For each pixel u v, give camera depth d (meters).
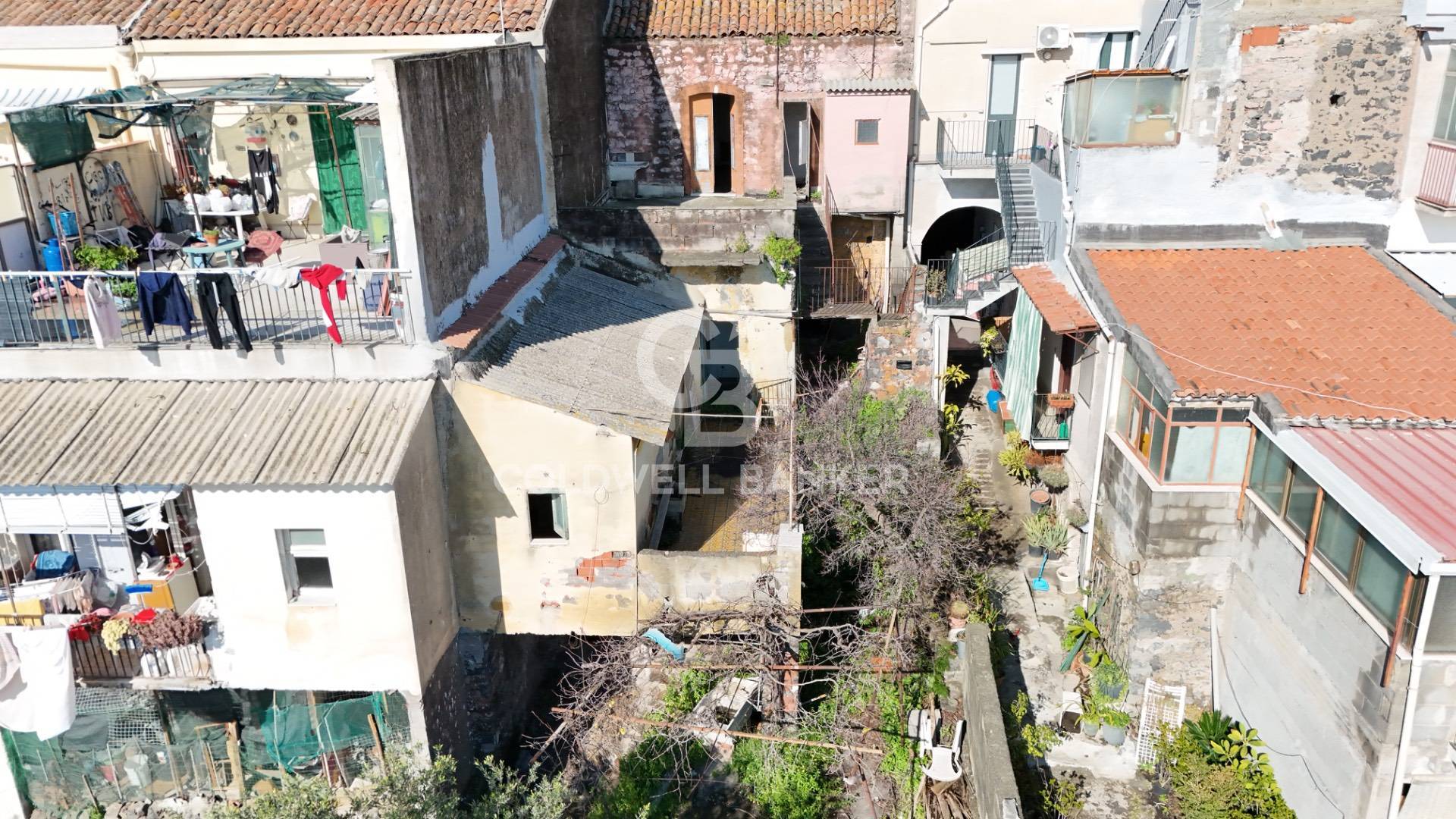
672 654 13.99
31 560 13.24
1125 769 14.69
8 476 11.81
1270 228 17.09
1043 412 18.48
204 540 12.34
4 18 18.48
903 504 17.30
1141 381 14.87
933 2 22.91
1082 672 15.96
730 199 23.47
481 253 15.74
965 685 15.23
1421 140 16.47
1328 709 12.05
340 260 14.36
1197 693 15.05
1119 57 23.09
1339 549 11.84
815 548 17.62
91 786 14.17
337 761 13.82
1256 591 13.71
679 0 23.80
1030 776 14.50
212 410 12.77
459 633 14.53
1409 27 15.79
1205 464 13.94
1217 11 16.06
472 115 15.20
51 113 15.43
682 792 14.33
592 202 22.34
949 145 23.92
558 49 19.78
